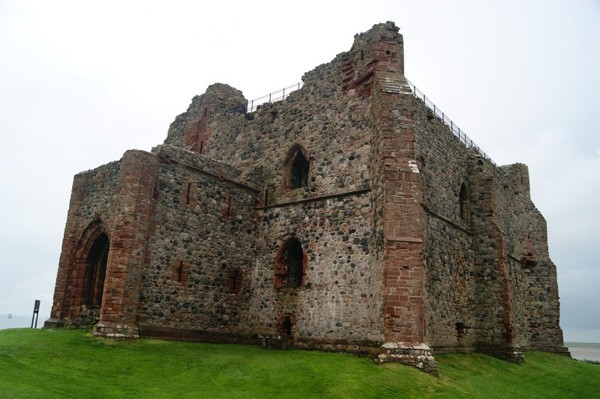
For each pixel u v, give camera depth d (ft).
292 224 75.92
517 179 114.73
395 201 60.23
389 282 57.52
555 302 110.93
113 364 50.93
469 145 90.07
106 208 73.56
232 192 78.54
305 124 79.51
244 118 90.58
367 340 61.41
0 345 52.75
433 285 67.15
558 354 106.93
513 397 54.34
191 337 68.85
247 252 78.79
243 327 76.18
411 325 56.29
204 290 71.82
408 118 64.03
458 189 81.56
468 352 75.61
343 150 72.59
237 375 49.85
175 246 69.05
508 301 79.71
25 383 40.57
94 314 72.23
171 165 70.54
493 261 81.87
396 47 70.79
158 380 47.26
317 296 69.31
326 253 70.03
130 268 62.90
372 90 70.18
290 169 80.69
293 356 59.36
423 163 69.46
